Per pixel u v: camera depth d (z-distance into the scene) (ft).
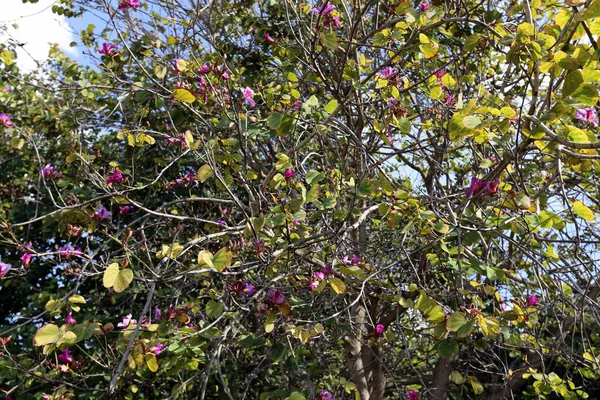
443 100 10.87
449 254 9.03
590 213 7.59
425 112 12.48
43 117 16.14
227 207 12.78
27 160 19.93
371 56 13.65
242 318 10.18
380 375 12.70
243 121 10.90
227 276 9.44
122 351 9.36
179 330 8.86
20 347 16.94
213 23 14.46
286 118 8.80
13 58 12.49
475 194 8.38
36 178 17.94
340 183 10.16
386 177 9.65
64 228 11.53
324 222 9.77
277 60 12.66
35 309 16.63
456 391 14.08
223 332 8.84
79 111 15.65
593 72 6.55
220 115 11.62
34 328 16.90
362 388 11.77
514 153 7.75
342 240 9.82
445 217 9.29
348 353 12.28
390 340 10.30
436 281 11.37
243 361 13.55
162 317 9.01
